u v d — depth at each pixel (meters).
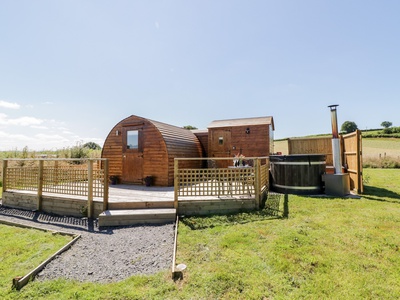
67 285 2.79
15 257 3.60
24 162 12.44
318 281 2.62
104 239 4.27
